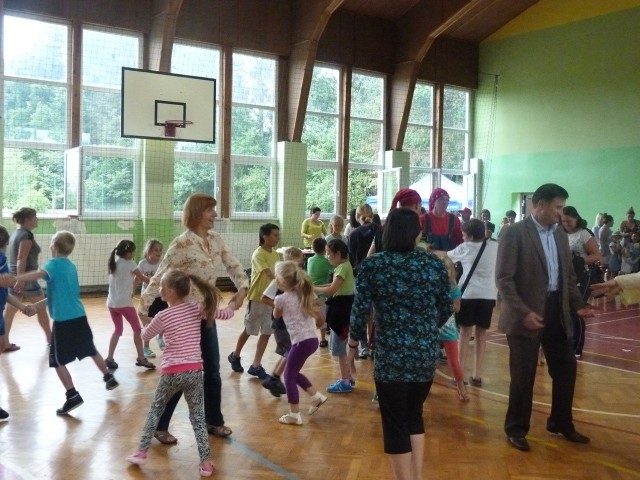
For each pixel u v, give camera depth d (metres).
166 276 3.38
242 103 12.55
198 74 12.00
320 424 4.11
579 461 3.53
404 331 2.69
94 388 4.85
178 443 3.72
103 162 11.10
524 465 3.46
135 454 3.39
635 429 4.11
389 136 14.57
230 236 12.27
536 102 14.54
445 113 15.49
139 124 10.52
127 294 5.46
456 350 4.66
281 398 4.67
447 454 3.62
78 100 10.78
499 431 4.03
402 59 14.20
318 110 13.58
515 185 14.98
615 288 3.57
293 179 12.85
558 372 3.88
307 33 12.48
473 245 5.03
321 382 5.20
